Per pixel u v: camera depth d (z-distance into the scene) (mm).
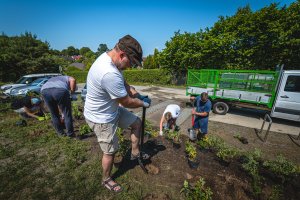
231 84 7672
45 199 2107
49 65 22625
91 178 2502
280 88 6492
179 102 10562
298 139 5188
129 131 4277
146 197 2213
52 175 2549
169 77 23234
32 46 21703
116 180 2467
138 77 26000
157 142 3535
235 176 2680
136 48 1563
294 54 14648
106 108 1792
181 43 19625
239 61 17188
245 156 3139
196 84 8930
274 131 5871
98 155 3115
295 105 6262
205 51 17781
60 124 3764
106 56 1623
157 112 7840
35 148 3305
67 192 2221
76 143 3486
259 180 2541
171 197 2229
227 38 16641
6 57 19188
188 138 4109
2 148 3236
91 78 1674
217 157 3127
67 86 3531
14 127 4293
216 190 2371
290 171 2693
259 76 6930
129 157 3020
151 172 2682
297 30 14023
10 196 2125
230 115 7977
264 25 15406
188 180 2549
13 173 2539
